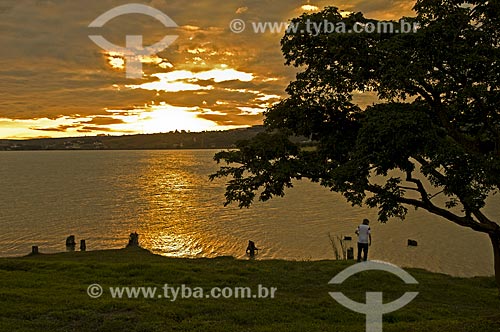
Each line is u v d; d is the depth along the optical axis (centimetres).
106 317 1261
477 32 1009
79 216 6225
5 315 1236
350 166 1027
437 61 1018
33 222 5788
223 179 12738
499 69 997
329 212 6228
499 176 930
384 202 1088
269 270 2055
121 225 5512
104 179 12850
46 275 1823
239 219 5738
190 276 1855
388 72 1013
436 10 1035
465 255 3784
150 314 1294
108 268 1989
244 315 1334
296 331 1177
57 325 1190
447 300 1712
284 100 1284
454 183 969
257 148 1234
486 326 1210
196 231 5012
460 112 1186
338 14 1184
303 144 1302
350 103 1253
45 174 15200
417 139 936
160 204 7369
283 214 6097
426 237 4525
